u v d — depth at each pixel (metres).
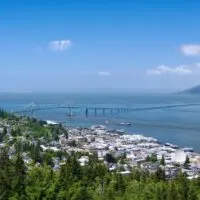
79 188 108.94
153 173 192.00
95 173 156.62
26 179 104.94
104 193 131.00
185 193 134.00
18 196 98.94
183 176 159.50
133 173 180.88
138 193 132.62
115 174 153.75
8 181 102.62
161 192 131.62
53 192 100.56
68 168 134.12
